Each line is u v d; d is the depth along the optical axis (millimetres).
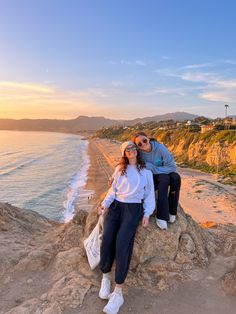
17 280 5164
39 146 133375
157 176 5312
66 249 5965
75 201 37219
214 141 66250
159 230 5332
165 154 5266
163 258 5340
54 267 5387
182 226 5645
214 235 6594
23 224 7797
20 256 5773
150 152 5312
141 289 4855
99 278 5043
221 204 33938
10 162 75750
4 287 5012
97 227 5238
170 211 5422
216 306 4539
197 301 4637
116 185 4848
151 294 4766
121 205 4789
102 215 5074
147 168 5273
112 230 4707
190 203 34594
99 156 93625
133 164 4891
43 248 6000
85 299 4590
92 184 48250
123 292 4766
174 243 5375
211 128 81188
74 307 4449
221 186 43281
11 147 123812
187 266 5312
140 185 4758
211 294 4762
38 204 36188
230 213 30719
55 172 61312
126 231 4594
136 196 4750
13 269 5406
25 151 107250
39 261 5527
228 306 4535
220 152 61906
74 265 5336
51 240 6500
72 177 55375
